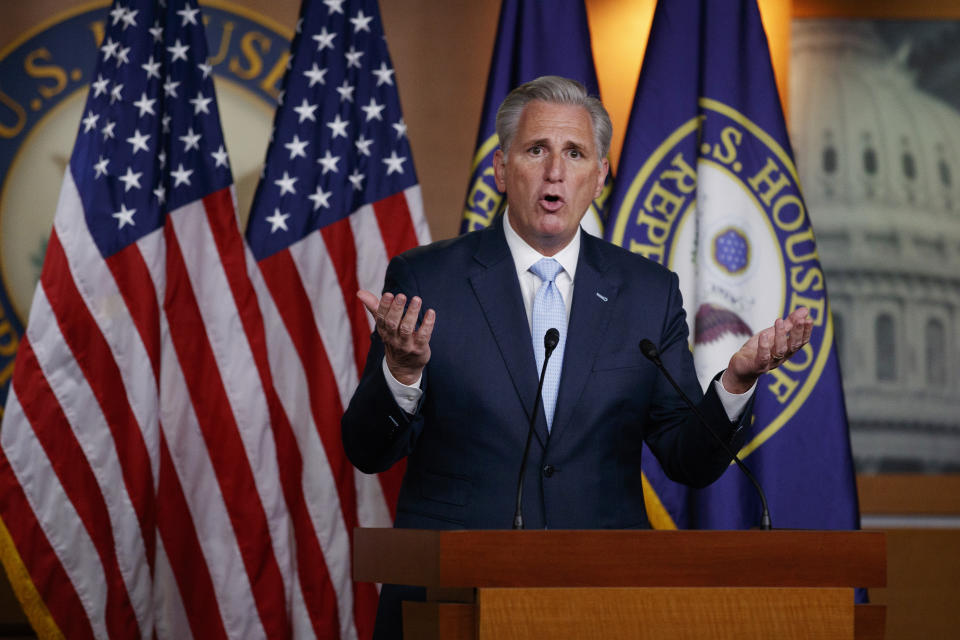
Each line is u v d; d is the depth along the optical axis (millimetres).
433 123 14406
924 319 14602
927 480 14406
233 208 12648
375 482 12602
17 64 13625
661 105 13266
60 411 11805
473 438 7176
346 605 12391
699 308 12930
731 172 13133
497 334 7355
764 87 13305
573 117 7652
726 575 5262
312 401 12508
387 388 6504
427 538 5211
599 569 5156
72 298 11961
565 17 13242
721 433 6719
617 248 8117
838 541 5375
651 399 7707
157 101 12516
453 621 5113
